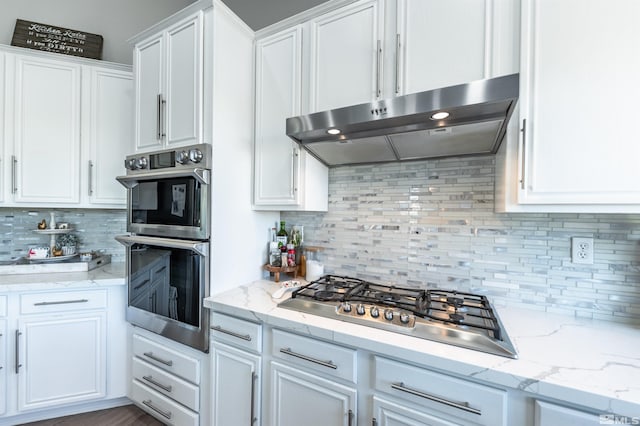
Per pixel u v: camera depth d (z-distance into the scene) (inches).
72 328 64.1
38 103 71.5
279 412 45.2
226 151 58.3
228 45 58.5
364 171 64.7
